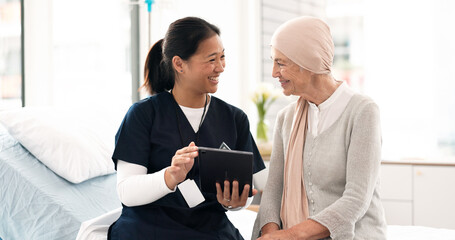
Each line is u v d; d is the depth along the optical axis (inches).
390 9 162.1
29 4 106.0
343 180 63.1
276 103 170.6
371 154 60.5
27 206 79.0
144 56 139.3
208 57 67.5
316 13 171.6
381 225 64.0
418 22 158.9
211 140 70.5
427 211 140.3
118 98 134.0
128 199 63.8
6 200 80.2
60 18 115.3
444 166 138.3
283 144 70.5
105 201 84.4
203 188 63.2
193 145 61.7
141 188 62.3
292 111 69.9
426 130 159.5
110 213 72.2
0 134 88.1
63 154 83.0
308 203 65.2
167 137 68.5
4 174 81.2
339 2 171.5
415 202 141.1
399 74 161.9
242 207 68.0
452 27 155.5
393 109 163.0
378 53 164.1
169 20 140.3
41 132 84.0
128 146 66.5
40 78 108.4
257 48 168.6
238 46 164.2
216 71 68.7
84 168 84.3
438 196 139.2
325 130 64.3
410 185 141.3
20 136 83.6
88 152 86.3
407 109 161.5
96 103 126.0
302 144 66.1
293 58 62.2
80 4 121.1
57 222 76.9
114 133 97.1
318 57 62.1
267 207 67.5
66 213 77.2
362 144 60.7
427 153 159.5
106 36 129.3
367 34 166.4
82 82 121.9
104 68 128.7
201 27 67.9
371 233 62.2
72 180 82.8
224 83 159.5
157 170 68.4
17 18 104.7
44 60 109.3
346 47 171.2
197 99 71.4
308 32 62.1
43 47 108.9
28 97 106.3
